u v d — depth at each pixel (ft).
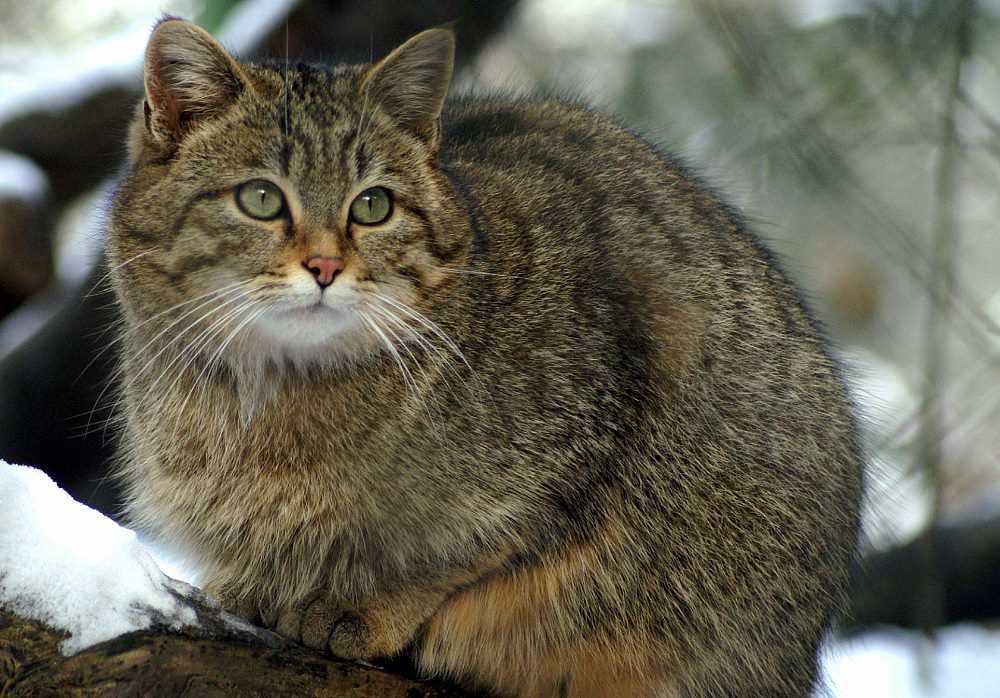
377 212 8.23
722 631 8.39
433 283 8.27
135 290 8.24
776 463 8.40
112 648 7.90
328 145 8.20
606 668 8.38
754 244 8.58
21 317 9.50
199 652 7.97
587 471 8.32
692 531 8.37
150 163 8.23
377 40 9.36
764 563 8.39
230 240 8.17
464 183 8.40
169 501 8.31
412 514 8.27
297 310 8.17
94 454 9.24
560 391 8.32
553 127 8.62
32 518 7.94
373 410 8.26
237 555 8.30
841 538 8.48
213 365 8.24
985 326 9.37
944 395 9.52
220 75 8.21
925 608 9.39
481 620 8.34
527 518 8.30
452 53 8.29
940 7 9.42
